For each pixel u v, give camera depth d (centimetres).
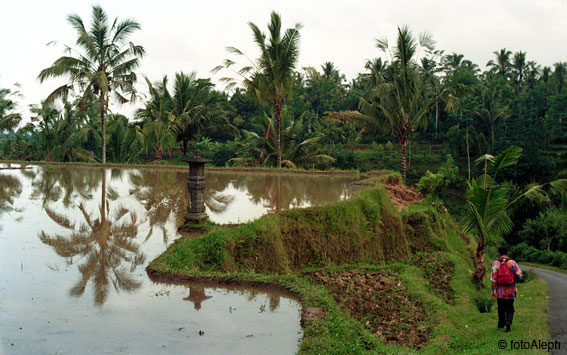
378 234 1328
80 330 479
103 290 608
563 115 7125
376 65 6656
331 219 1162
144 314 539
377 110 2611
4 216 1054
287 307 616
